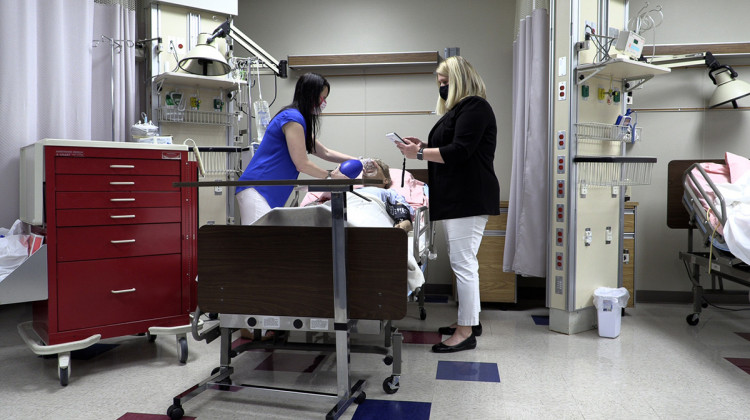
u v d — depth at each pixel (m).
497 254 3.81
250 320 1.98
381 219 2.54
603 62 2.87
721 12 4.02
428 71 4.40
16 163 2.89
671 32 4.08
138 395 2.09
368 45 4.47
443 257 4.40
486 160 2.70
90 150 2.30
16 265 2.29
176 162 2.55
